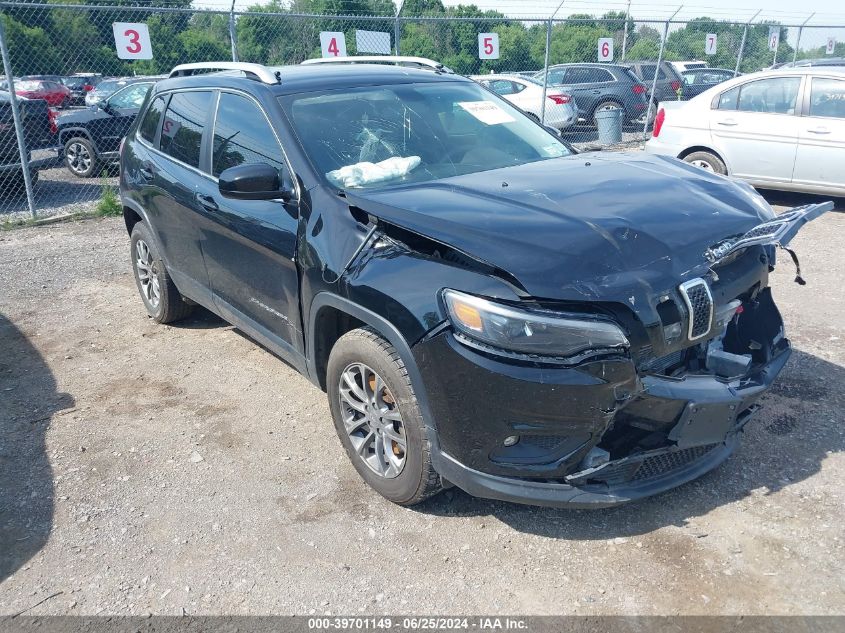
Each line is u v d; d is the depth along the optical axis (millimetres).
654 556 3039
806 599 2775
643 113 16766
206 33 12922
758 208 3449
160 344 5445
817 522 3182
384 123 4098
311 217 3551
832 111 8578
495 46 13172
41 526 3389
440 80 4664
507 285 2775
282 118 3930
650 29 19469
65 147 12961
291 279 3715
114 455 3955
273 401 4523
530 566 3020
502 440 2861
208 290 4758
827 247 7473
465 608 2820
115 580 3037
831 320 5441
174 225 4910
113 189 11148
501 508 3389
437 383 2906
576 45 19297
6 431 4230
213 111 4551
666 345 2900
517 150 4289
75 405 4527
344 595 2910
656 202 3270
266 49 13289
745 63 20188
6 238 8852
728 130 9258
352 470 3752
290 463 3838
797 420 3992
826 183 8734
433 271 2971
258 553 3164
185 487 3654
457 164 3996
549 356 2740
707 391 3006
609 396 2771
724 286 3166
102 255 7934
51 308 6281
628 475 3020
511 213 3096
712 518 3242
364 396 3395
